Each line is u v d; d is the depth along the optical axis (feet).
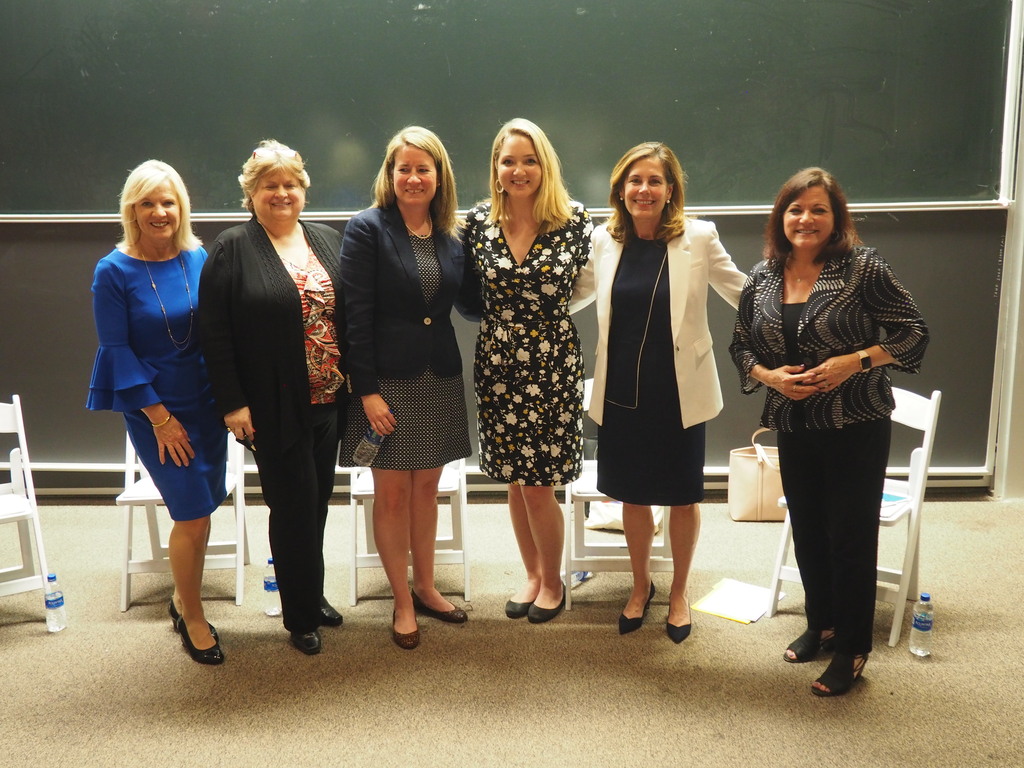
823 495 7.95
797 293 7.65
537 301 8.48
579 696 7.89
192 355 8.28
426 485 9.17
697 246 8.39
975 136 12.21
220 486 8.65
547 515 9.19
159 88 12.46
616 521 12.05
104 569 11.09
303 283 8.15
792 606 9.62
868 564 7.61
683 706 7.69
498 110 12.41
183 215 8.37
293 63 12.35
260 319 7.89
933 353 12.75
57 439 13.55
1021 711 7.48
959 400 12.86
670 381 8.39
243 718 7.64
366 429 8.51
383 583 10.53
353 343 8.23
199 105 12.50
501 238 8.49
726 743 7.13
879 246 12.53
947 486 13.26
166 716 7.68
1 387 13.37
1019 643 8.69
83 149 12.67
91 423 13.52
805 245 7.45
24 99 12.55
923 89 12.12
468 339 13.15
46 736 7.39
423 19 12.17
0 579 9.94
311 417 8.24
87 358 13.30
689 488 8.56
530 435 8.71
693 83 12.23
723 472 13.28
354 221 8.36
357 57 12.32
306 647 8.76
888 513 8.77
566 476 8.86
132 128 12.59
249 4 12.19
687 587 10.12
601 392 8.71
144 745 7.25
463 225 8.92
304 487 8.33
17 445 13.60
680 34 12.10
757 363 7.94
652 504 8.59
